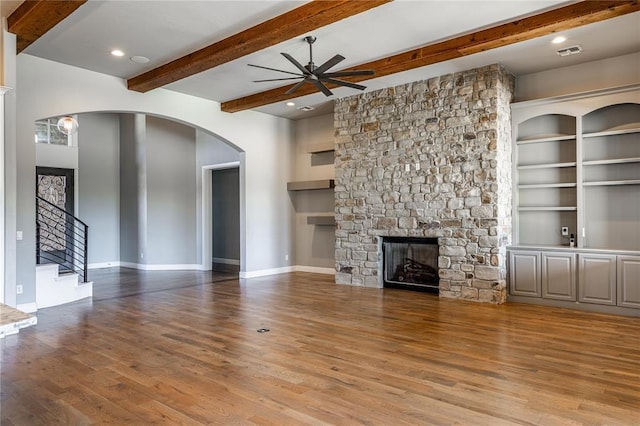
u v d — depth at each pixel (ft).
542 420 8.33
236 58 16.60
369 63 18.58
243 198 26.78
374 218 22.97
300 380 10.39
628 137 17.76
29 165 17.31
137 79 19.79
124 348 12.90
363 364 11.46
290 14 13.78
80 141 33.04
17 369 11.17
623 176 17.87
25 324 6.15
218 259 36.47
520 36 14.87
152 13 13.91
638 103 16.75
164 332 14.64
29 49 16.76
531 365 11.31
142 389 9.89
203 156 32.07
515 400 9.23
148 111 21.36
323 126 28.48
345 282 24.26
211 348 12.89
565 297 17.90
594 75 18.43
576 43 16.44
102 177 34.22
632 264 16.39
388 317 16.58
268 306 18.70
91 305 19.12
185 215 32.37
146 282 25.79
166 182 32.12
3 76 14.29
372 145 23.02
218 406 9.02
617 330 14.56
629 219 17.75
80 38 15.78
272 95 22.33
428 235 20.88
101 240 34.01
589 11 13.34
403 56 17.60
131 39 15.90
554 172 19.54
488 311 17.47
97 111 19.45
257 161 27.35
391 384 10.12
